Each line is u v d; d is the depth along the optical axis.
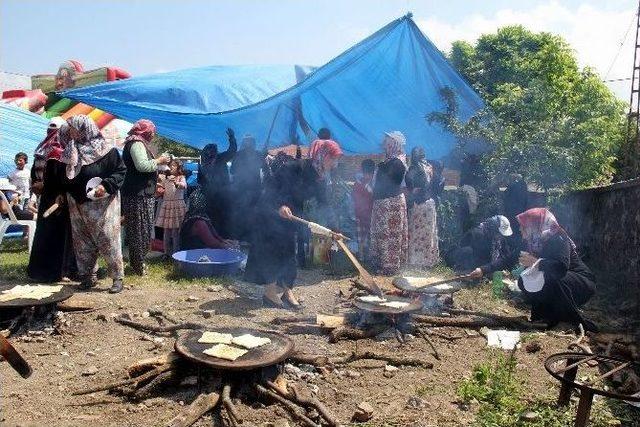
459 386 4.20
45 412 3.64
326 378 4.29
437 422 3.69
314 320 5.55
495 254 7.98
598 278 8.42
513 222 9.48
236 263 7.46
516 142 9.65
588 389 3.40
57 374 4.24
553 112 10.03
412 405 3.90
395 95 9.88
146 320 5.47
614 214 8.45
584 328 5.77
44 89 18.44
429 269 8.32
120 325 5.30
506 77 23.78
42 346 4.79
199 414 3.47
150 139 7.32
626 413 3.91
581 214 10.12
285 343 4.21
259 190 8.08
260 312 5.89
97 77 16.30
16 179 10.59
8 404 3.73
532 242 6.05
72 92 9.45
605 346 5.23
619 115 12.00
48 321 5.16
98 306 5.80
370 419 3.70
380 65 9.07
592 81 13.85
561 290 5.73
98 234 6.25
